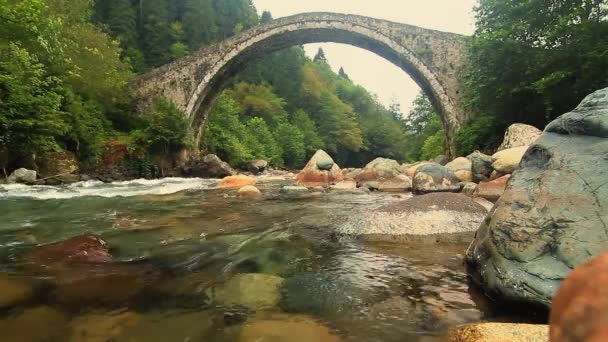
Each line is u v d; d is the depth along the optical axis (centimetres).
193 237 478
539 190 279
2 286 281
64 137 1745
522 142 1338
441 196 538
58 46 1627
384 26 2633
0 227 543
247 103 5609
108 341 203
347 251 404
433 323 230
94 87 2312
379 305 258
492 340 183
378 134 7600
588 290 77
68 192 1105
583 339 70
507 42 1689
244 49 2817
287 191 1146
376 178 1407
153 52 4897
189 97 2794
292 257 382
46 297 266
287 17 2759
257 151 4209
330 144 6356
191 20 5662
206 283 300
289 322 229
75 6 2547
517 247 257
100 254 380
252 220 612
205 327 221
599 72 1384
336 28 2708
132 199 932
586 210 248
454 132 2436
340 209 746
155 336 209
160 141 2400
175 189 1252
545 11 1616
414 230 474
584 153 284
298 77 7012
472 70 1983
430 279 312
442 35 2511
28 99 1391
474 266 309
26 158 1445
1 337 205
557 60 1548
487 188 874
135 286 291
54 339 204
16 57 1397
